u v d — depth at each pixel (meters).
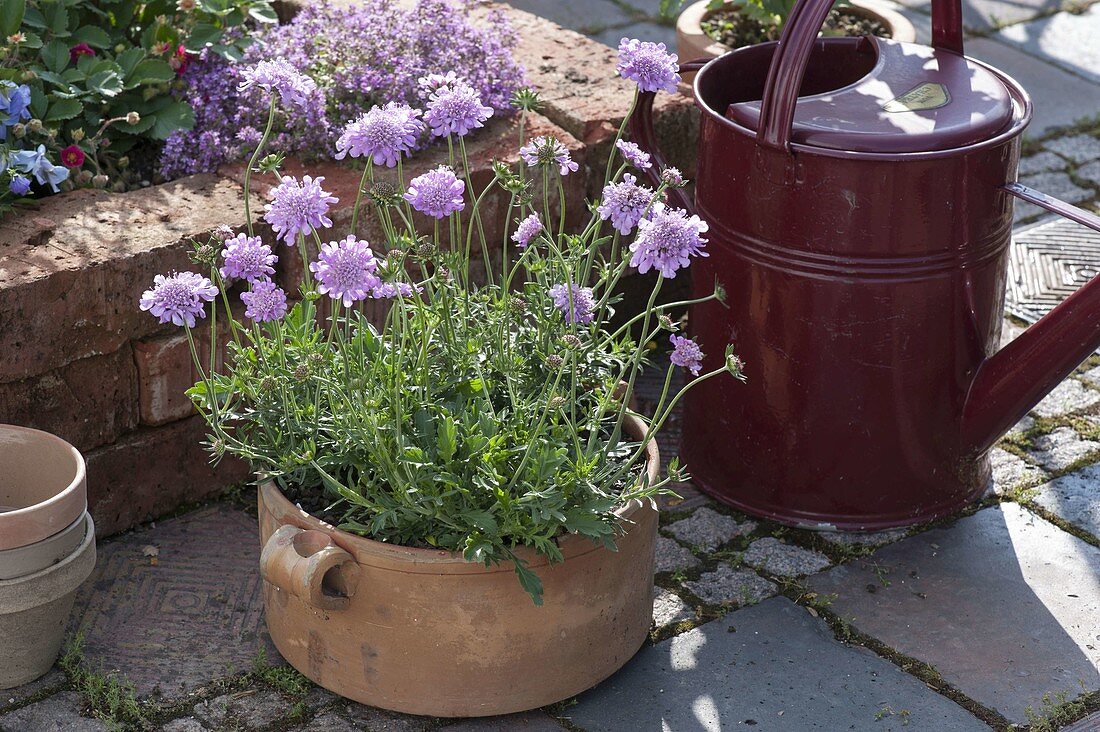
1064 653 2.47
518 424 2.15
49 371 2.50
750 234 2.59
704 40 3.62
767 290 2.60
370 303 2.88
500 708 2.25
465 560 2.07
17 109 2.80
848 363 2.59
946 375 2.65
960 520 2.84
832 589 2.63
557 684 2.26
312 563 2.06
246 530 2.76
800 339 2.60
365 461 2.20
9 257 2.46
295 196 1.97
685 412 2.97
